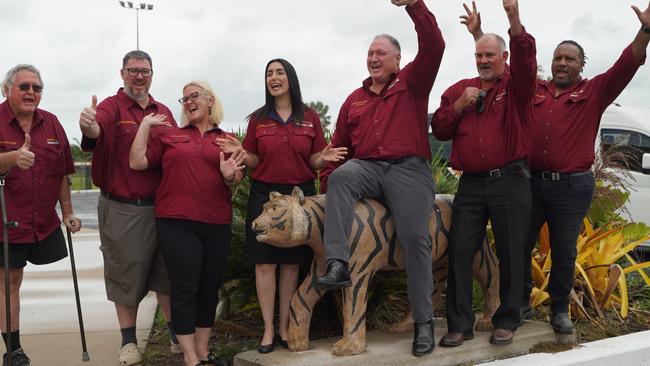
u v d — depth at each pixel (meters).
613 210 6.91
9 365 4.80
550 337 5.25
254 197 5.00
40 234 5.10
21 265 5.05
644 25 4.75
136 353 5.23
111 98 5.32
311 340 5.42
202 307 4.96
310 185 5.11
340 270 4.47
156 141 4.96
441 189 6.43
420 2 4.52
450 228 5.04
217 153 4.87
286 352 4.81
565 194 5.19
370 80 5.03
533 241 5.47
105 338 5.99
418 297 4.70
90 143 5.05
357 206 4.81
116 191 5.15
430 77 4.73
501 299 4.96
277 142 4.91
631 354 5.21
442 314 6.09
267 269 4.91
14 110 5.00
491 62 4.80
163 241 4.79
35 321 6.57
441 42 4.61
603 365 5.06
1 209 4.82
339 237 4.54
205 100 4.96
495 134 4.79
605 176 7.05
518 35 4.50
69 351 5.60
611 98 5.14
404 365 4.63
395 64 4.91
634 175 9.72
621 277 6.09
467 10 5.23
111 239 5.18
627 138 9.92
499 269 4.98
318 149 5.07
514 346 5.07
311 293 4.86
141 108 5.38
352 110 4.97
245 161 4.98
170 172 4.79
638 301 6.63
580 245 6.22
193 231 4.79
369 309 5.85
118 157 5.19
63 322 6.53
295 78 4.97
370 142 4.80
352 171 4.69
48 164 5.12
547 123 5.23
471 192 4.90
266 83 4.98
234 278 5.89
